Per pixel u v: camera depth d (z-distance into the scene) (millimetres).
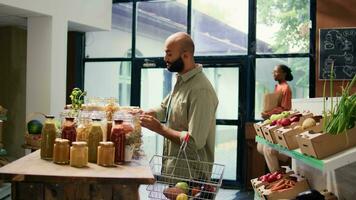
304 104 3223
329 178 2461
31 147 4129
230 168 6109
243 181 5992
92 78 6812
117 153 1845
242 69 6062
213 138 2471
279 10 5902
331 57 5527
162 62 6445
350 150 1792
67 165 1732
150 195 2082
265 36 5965
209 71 6238
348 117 1818
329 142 1822
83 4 5680
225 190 5848
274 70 5324
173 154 2396
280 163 4219
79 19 5629
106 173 1603
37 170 1599
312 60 5734
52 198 1571
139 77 6586
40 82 5246
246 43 6066
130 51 6617
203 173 2359
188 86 2441
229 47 6164
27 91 5309
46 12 5078
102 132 1881
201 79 2439
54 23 5215
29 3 4820
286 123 2537
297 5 5809
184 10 6348
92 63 6809
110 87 6762
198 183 2121
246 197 5410
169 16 6426
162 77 6504
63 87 5398
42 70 5234
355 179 2146
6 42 6230
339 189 2309
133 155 2064
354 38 5438
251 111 6035
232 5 6109
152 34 6512
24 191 1574
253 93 6027
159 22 6473
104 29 6219
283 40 5891
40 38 5234
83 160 1719
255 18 5988
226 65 6133
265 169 5703
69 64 6613
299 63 5820
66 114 2217
